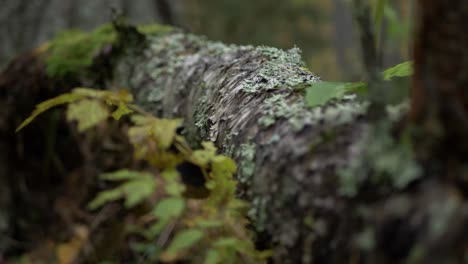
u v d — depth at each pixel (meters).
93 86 1.44
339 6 4.82
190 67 1.27
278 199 0.82
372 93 0.76
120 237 1.12
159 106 1.31
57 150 1.51
